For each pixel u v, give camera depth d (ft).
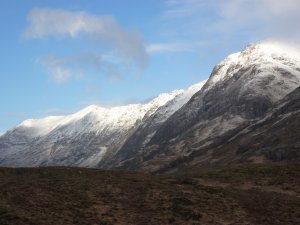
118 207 191.42
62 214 173.68
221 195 219.41
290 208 206.90
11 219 156.76
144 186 222.89
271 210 202.49
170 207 194.70
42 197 191.31
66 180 224.33
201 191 224.12
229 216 191.01
